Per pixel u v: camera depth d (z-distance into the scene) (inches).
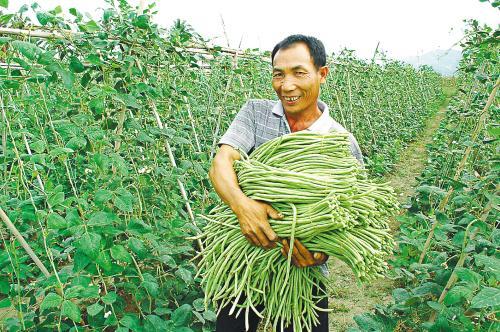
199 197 153.6
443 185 217.6
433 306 94.8
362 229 63.5
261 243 63.4
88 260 81.3
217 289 68.6
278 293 70.1
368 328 99.4
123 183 123.6
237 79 222.5
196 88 202.1
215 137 160.7
